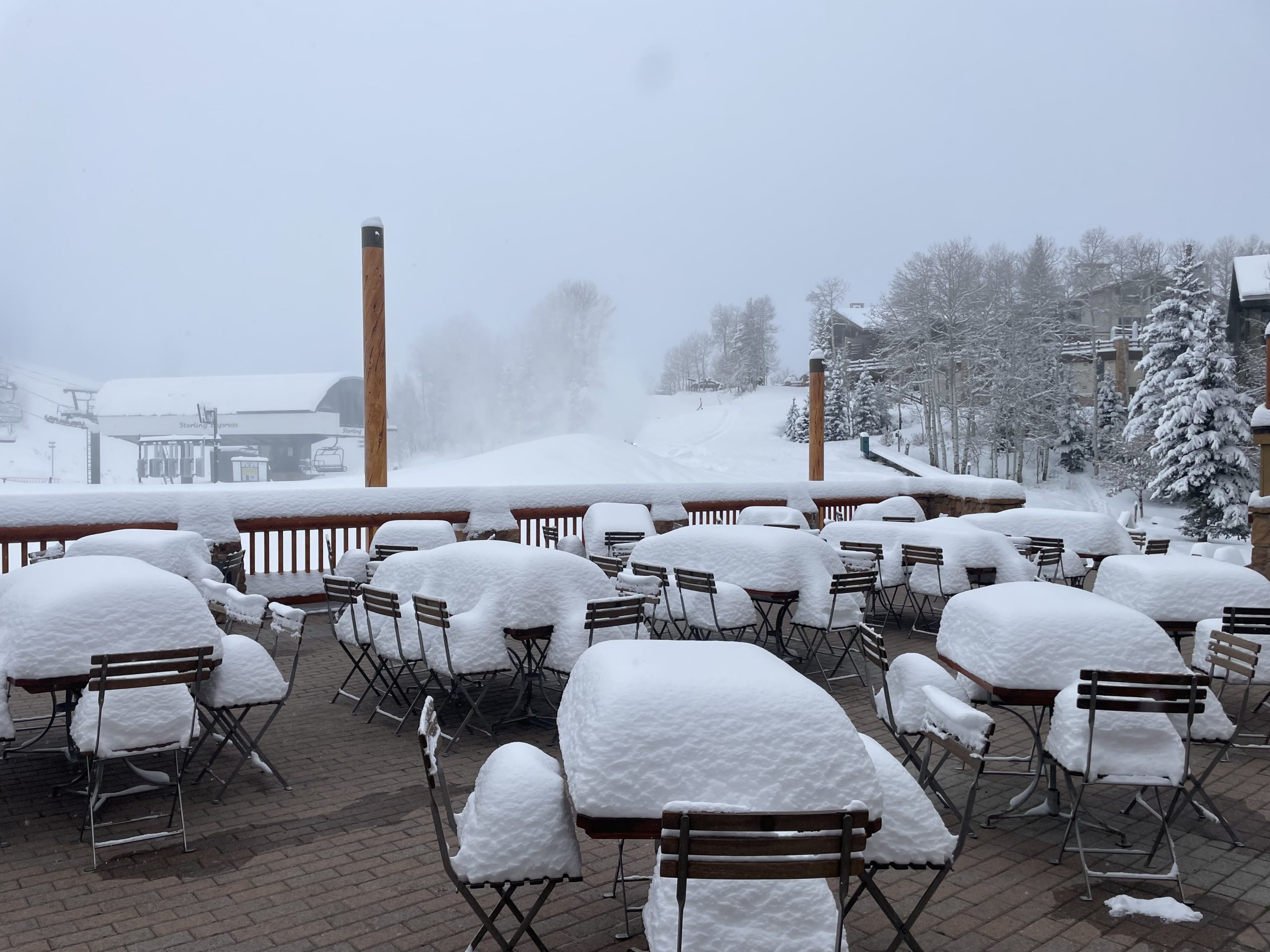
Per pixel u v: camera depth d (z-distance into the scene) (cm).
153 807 509
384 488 1221
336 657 907
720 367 13275
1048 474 5962
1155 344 4075
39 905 389
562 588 667
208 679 509
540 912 387
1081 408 6669
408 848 453
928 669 459
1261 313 4069
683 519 1514
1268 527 1155
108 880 415
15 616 498
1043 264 6538
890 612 1120
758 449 7262
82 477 9775
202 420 6241
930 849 316
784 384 11781
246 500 1130
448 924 374
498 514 1297
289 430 6200
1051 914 388
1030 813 497
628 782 280
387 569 757
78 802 519
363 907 389
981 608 517
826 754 288
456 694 648
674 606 871
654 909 278
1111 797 535
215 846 455
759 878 248
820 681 818
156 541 888
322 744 627
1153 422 4034
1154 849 436
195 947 353
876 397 7306
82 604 491
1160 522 4194
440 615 591
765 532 873
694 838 246
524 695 684
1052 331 6281
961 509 1755
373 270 1401
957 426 6297
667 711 293
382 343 1416
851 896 402
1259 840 471
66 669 477
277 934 364
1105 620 488
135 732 454
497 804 312
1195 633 736
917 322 6644
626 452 3128
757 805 277
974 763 321
